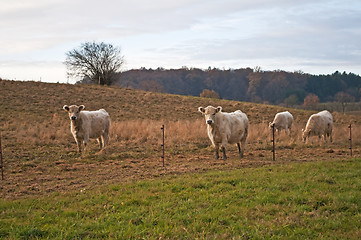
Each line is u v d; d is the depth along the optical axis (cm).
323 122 1842
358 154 1398
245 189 786
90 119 1498
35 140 1623
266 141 1827
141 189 805
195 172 1021
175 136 1848
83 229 563
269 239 518
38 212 655
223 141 1299
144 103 3500
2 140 1636
